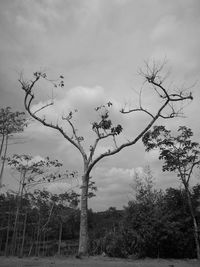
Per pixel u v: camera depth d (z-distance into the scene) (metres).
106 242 22.72
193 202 24.28
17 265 14.16
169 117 21.77
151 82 21.30
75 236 44.69
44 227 30.64
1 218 32.28
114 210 34.59
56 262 15.76
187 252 22.95
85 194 20.12
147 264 16.56
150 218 21.83
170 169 23.91
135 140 20.55
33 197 29.48
